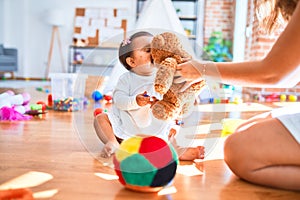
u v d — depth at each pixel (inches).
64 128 64.7
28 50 250.8
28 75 251.6
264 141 34.6
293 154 33.1
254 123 38.8
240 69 35.8
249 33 157.2
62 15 236.4
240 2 185.9
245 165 35.6
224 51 191.8
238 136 36.7
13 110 73.9
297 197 32.7
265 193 33.6
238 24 186.5
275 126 34.9
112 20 240.1
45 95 129.2
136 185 32.8
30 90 148.2
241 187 35.3
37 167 39.9
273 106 107.8
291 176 33.7
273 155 33.9
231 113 90.7
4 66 215.6
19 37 246.8
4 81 211.5
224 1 212.4
